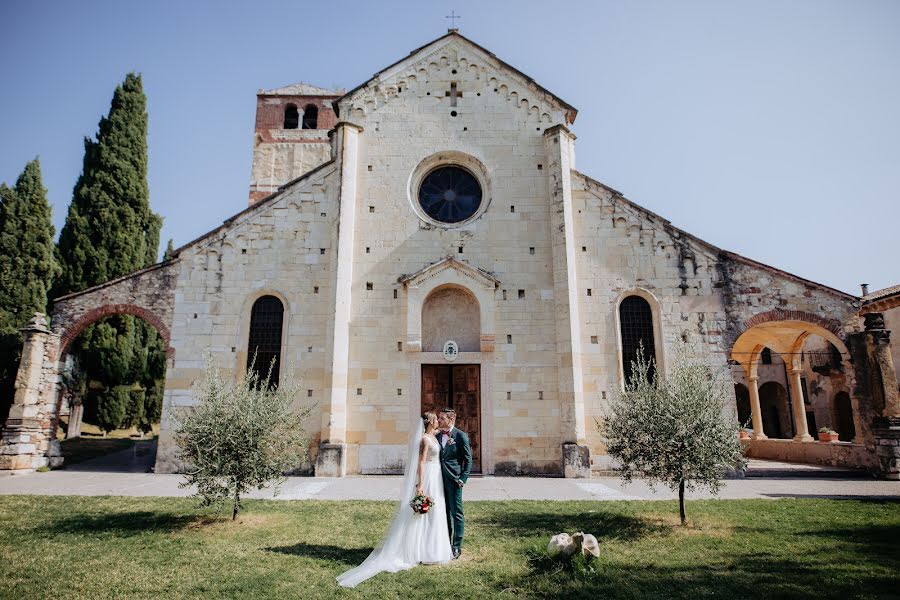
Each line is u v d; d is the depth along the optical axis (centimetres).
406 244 2402
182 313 2336
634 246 2402
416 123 2538
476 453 2256
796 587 845
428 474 1007
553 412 2248
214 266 2378
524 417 2244
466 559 997
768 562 975
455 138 2527
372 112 2542
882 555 1016
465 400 2300
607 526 1249
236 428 1284
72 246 3616
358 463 2195
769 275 2344
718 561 983
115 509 1430
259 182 4262
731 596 812
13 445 2197
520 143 2523
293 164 4300
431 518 991
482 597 808
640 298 2383
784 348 3175
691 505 1518
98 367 3712
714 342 2305
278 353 2323
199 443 1278
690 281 2362
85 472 2273
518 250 2405
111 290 2370
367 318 2322
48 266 3117
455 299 2395
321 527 1247
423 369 2314
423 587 847
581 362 2289
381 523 1288
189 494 1691
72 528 1219
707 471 1244
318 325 2330
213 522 1288
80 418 3659
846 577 888
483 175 2516
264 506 1485
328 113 4519
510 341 2309
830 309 2288
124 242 3744
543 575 896
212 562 977
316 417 2241
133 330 3931
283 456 1353
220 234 2403
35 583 859
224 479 1334
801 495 1727
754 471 2302
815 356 4394
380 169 2481
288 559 996
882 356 2178
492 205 2450
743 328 2312
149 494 1691
